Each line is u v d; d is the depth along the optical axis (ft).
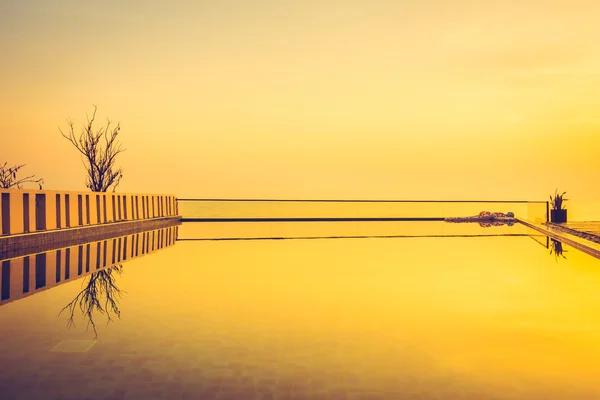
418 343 16.31
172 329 17.78
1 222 38.37
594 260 36.40
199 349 15.49
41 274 29.12
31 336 16.83
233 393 12.14
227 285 26.30
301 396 12.03
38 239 41.73
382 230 65.72
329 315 19.99
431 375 13.52
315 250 42.65
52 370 13.61
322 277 29.04
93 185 75.36
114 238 51.80
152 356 14.82
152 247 44.24
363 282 27.40
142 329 17.72
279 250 42.50
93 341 16.28
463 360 14.74
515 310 20.94
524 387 12.79
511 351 15.58
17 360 14.42
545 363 14.52
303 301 22.50
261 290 25.02
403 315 20.03
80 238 49.24
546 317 19.75
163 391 12.21
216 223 82.33
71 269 31.07
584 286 26.32
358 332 17.52
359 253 40.52
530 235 57.98
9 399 11.70
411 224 78.69
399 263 34.88
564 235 50.83
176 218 84.89
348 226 73.72
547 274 30.14
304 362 14.39
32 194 42.65
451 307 21.47
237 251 41.60
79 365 14.01
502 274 30.22
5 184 65.41
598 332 17.71
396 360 14.69
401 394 12.27
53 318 19.27
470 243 48.88
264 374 13.43
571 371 13.91
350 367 14.05
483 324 18.71
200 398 11.83
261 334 17.20
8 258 34.88
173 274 29.73
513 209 98.02
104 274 29.50
